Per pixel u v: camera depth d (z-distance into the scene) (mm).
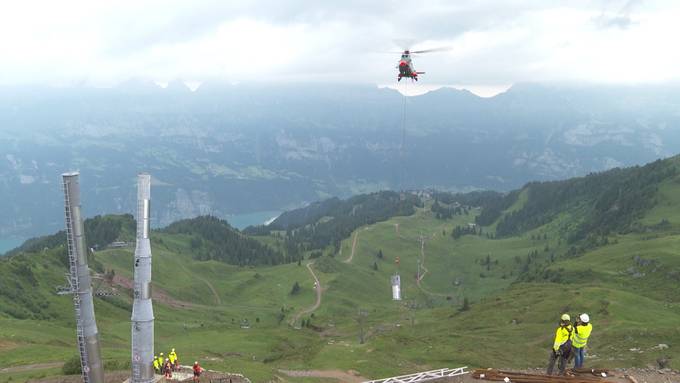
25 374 69625
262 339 143000
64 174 40969
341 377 79750
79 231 42375
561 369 38656
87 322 43375
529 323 144000
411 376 45406
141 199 45406
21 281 186375
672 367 71938
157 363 55969
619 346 94312
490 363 95688
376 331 174750
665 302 152500
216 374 58344
